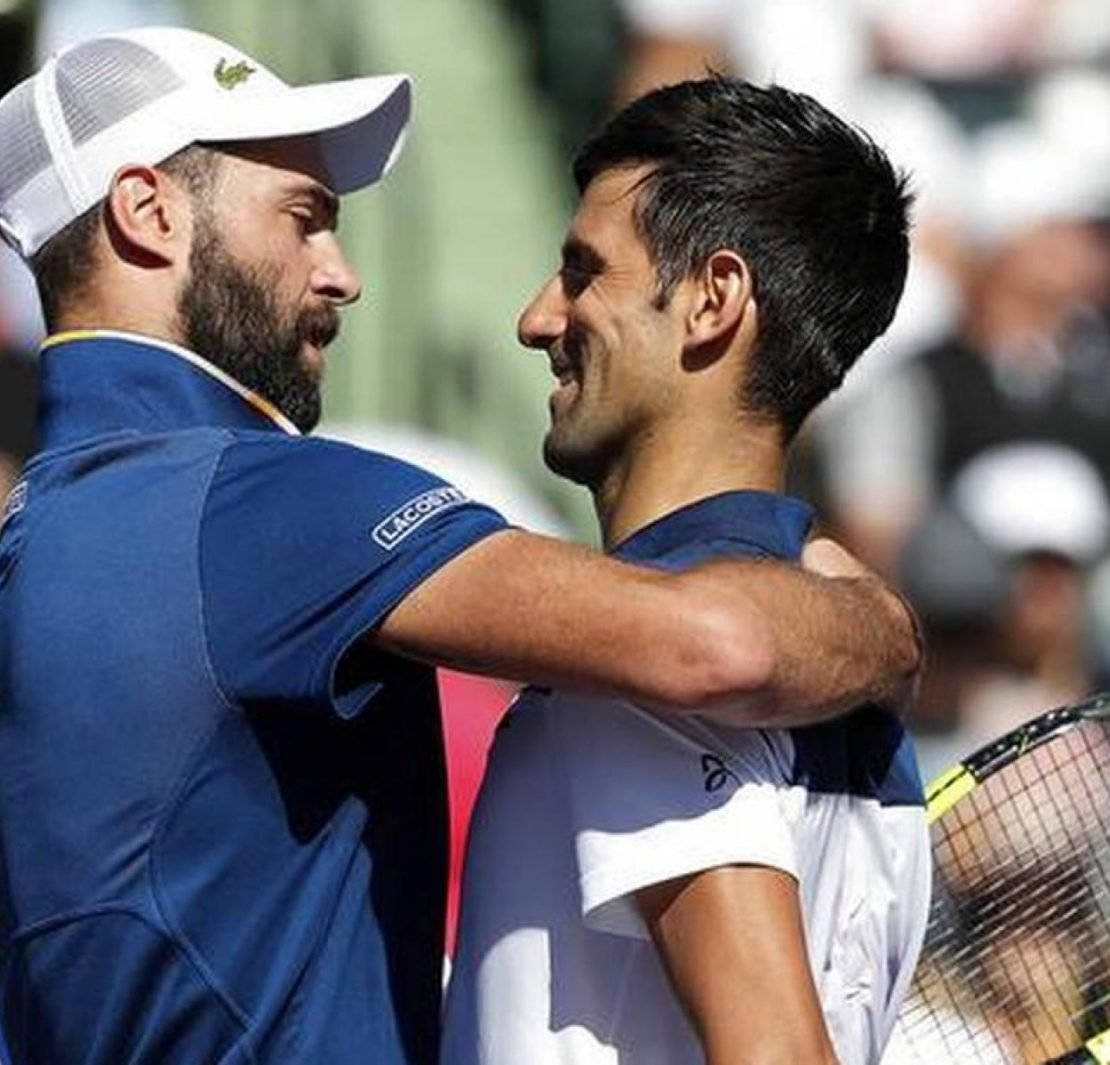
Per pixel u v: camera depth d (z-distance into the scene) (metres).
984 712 27.91
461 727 18.20
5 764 11.67
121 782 11.32
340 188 12.49
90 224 12.07
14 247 12.34
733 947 10.80
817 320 11.56
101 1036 11.42
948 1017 13.27
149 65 12.12
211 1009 11.25
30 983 11.63
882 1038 11.87
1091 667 28.20
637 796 11.02
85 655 11.38
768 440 11.66
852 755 11.58
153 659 11.27
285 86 12.27
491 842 11.54
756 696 10.81
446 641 11.00
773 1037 10.68
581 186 11.91
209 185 12.09
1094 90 31.94
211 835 11.28
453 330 31.03
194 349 12.08
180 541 11.34
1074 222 31.42
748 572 11.02
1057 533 28.61
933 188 31.52
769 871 10.91
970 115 31.97
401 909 11.52
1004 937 13.26
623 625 10.77
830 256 11.56
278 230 12.17
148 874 11.30
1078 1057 13.02
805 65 32.16
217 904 11.28
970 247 31.30
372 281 30.86
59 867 11.46
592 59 33.03
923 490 29.72
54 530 11.65
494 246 31.84
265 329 12.13
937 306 30.91
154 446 11.65
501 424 30.64
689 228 11.54
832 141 11.66
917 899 11.91
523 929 11.36
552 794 11.40
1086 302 31.14
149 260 12.04
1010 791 13.30
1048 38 32.06
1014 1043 13.24
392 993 11.43
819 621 11.03
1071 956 13.27
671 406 11.59
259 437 11.55
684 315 11.56
